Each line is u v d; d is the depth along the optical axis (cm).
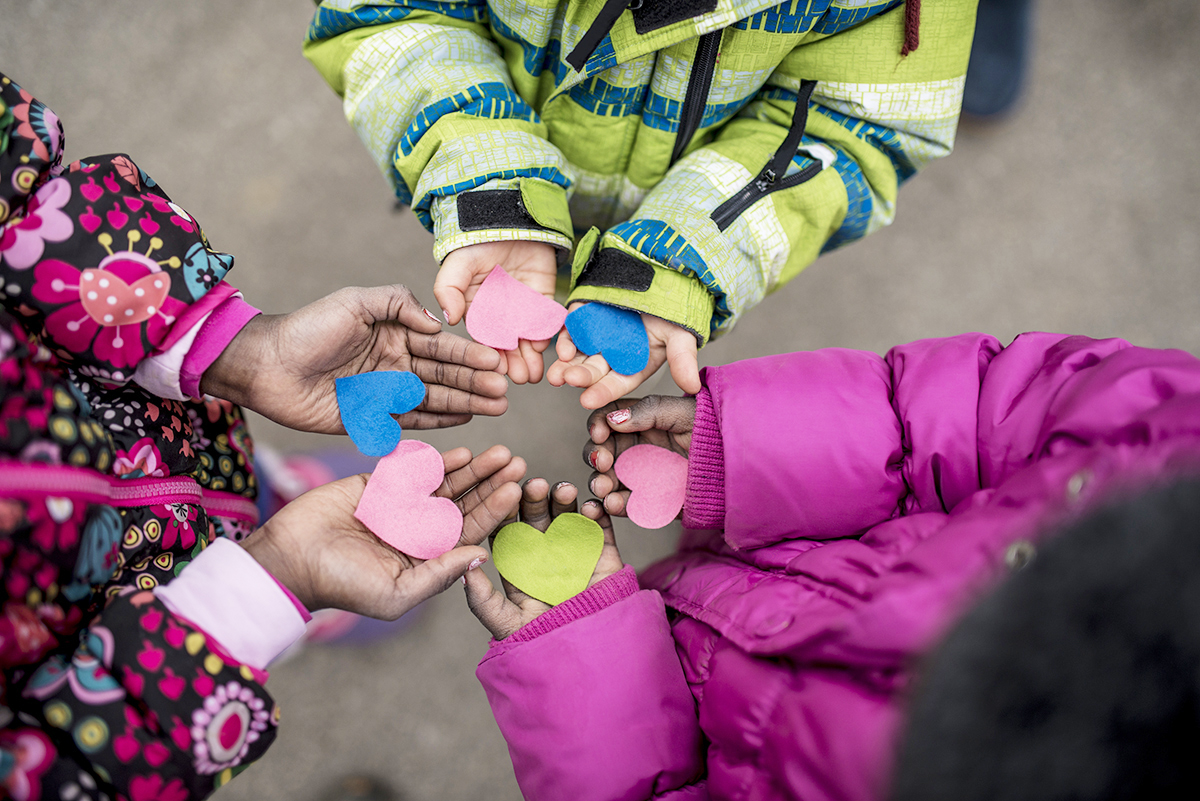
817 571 57
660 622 63
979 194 104
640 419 65
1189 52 106
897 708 51
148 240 59
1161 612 41
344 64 70
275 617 57
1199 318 101
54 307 57
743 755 56
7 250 56
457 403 67
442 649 89
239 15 100
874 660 52
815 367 63
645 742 60
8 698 54
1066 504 50
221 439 69
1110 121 105
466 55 69
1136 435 52
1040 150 105
